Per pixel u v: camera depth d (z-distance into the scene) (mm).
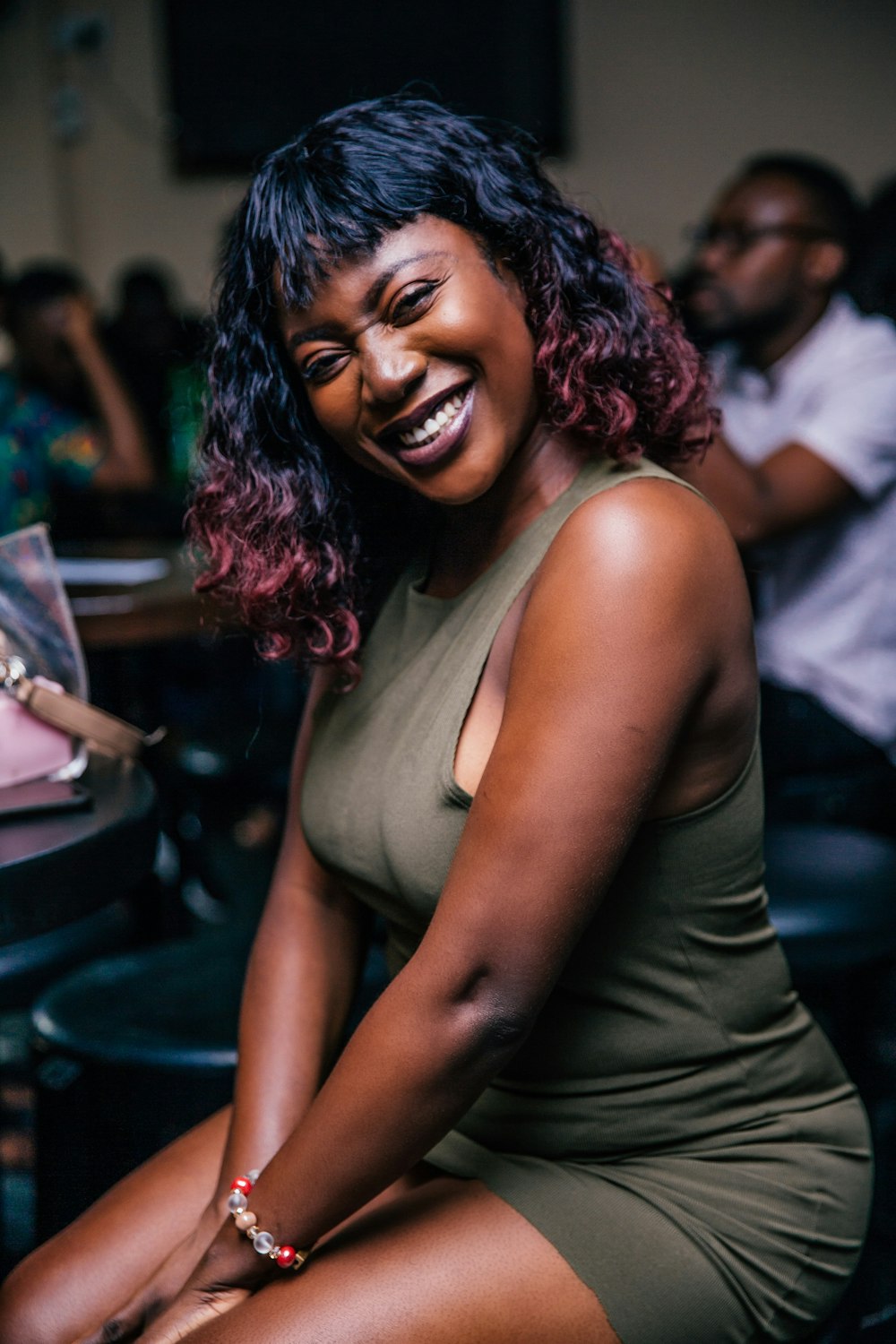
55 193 6805
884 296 2387
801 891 1466
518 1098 1012
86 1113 1348
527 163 1027
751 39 5812
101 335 4605
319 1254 925
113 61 6668
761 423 2381
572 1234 919
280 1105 1103
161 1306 992
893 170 5730
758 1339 962
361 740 1072
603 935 972
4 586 1223
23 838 1027
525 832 880
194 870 2824
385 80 6406
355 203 928
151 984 1404
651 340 1031
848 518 2242
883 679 2287
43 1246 1088
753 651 964
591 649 883
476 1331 879
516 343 970
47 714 1206
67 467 3045
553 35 6047
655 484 935
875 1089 1474
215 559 1118
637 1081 992
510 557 996
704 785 960
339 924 1189
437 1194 972
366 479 1119
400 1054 893
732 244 2322
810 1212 989
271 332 1050
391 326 943
